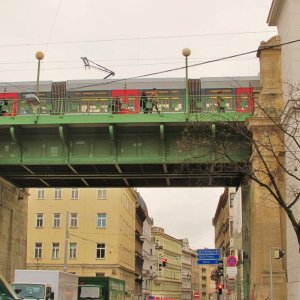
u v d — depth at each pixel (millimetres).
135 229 90438
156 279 130375
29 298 23188
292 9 25531
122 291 38750
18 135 29734
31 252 70875
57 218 71750
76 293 29734
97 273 69438
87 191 71938
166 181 35156
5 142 30531
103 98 30047
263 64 27562
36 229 71562
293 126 22656
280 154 24875
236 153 28188
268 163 24953
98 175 33375
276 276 24844
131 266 83250
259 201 25422
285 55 26406
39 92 32469
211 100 29438
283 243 25281
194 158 27859
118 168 31031
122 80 31594
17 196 38594
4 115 30688
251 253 26891
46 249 70875
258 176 24969
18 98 32344
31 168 32156
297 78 24703
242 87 30875
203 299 195125
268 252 25203
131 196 84062
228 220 78375
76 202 71812
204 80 31406
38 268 70188
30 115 29219
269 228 25328
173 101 30031
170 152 29500
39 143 30328
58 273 25406
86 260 69938
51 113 30219
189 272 172375
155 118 28344
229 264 28844
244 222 31062
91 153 29891
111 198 71438
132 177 33656
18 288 23484
